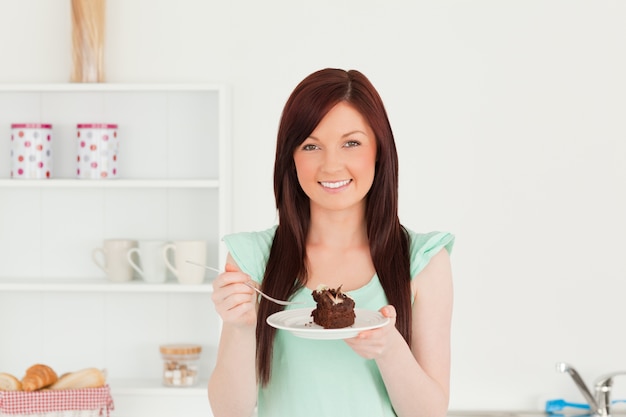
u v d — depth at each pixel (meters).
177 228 3.09
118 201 3.10
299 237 1.78
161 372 3.10
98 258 3.08
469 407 3.05
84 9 2.96
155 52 3.05
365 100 1.69
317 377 1.70
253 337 1.68
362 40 3.04
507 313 3.04
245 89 3.05
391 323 1.58
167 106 3.07
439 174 3.04
